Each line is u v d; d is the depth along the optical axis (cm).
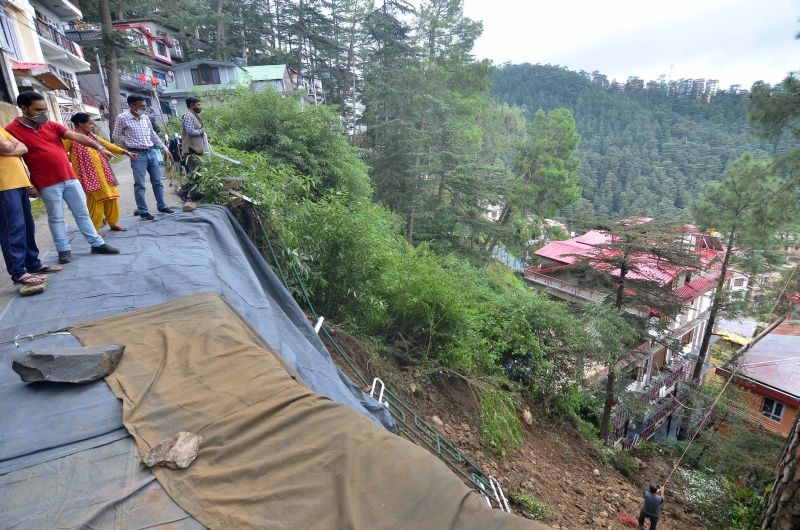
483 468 694
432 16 2803
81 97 2348
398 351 832
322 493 190
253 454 214
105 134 2278
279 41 3753
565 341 1238
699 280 2244
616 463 1127
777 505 538
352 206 902
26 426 232
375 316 790
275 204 714
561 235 3391
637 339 1404
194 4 3108
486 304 1234
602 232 1482
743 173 1492
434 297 856
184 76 2852
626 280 1362
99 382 268
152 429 231
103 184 527
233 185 701
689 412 1597
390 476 197
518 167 3019
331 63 3881
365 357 749
